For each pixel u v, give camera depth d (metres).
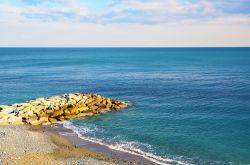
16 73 124.31
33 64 173.50
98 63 183.38
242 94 70.56
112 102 58.97
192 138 40.12
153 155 34.34
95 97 60.66
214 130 43.53
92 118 50.59
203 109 56.12
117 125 46.50
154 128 44.72
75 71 132.75
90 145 37.44
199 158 33.66
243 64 162.25
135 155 34.25
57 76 113.56
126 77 108.75
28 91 79.88
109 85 88.75
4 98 70.88
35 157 32.09
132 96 70.06
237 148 36.62
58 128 45.03
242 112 53.47
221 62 180.38
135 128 44.78
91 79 103.88
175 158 33.56
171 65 163.75
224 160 33.16
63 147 36.16
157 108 57.41
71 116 51.03
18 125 45.91
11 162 30.05
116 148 36.50
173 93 73.31
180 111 54.84
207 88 80.69
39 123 46.94
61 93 76.81
